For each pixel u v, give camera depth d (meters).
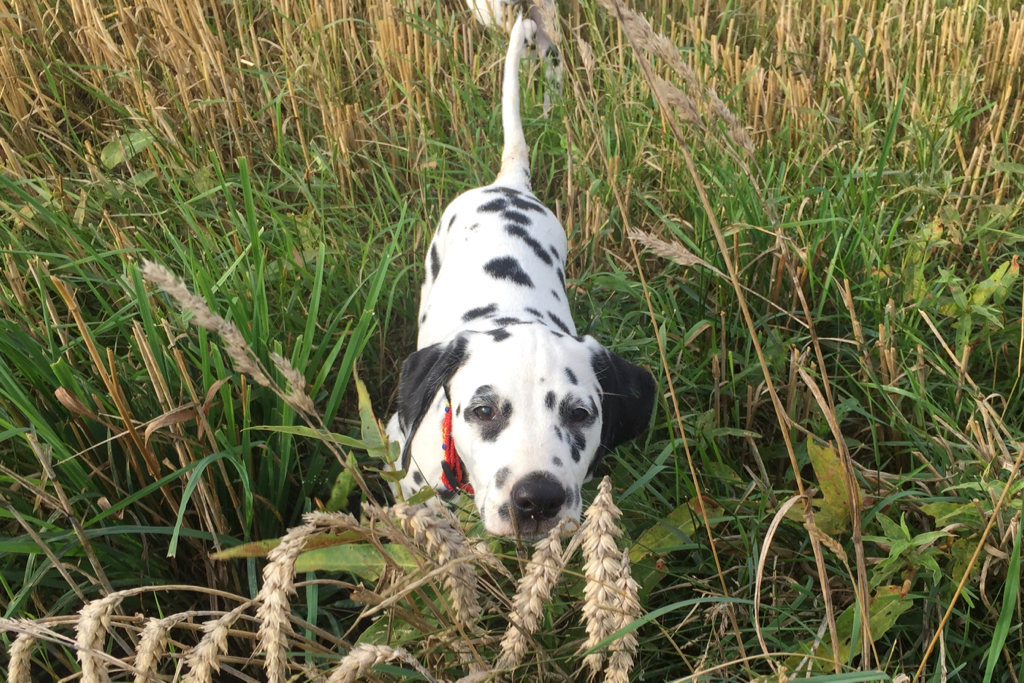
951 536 0.54
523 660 0.47
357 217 0.88
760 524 0.59
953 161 0.99
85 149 0.93
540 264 0.79
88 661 0.31
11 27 0.99
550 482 0.52
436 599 0.47
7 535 0.55
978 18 1.12
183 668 0.52
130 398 0.60
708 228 0.82
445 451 0.61
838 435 0.41
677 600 0.59
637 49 0.35
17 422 0.57
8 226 0.75
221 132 0.99
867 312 0.80
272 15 1.11
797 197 0.83
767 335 0.80
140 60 1.04
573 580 0.54
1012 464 0.58
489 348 0.59
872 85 1.11
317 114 1.00
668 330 0.76
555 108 1.00
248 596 0.59
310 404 0.34
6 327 0.56
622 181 0.90
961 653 0.54
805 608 0.58
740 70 1.04
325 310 0.75
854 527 0.41
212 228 0.81
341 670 0.31
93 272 0.70
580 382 0.58
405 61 1.00
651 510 0.63
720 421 0.73
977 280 0.85
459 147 0.98
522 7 1.15
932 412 0.66
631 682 0.53
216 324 0.30
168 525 0.59
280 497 0.60
